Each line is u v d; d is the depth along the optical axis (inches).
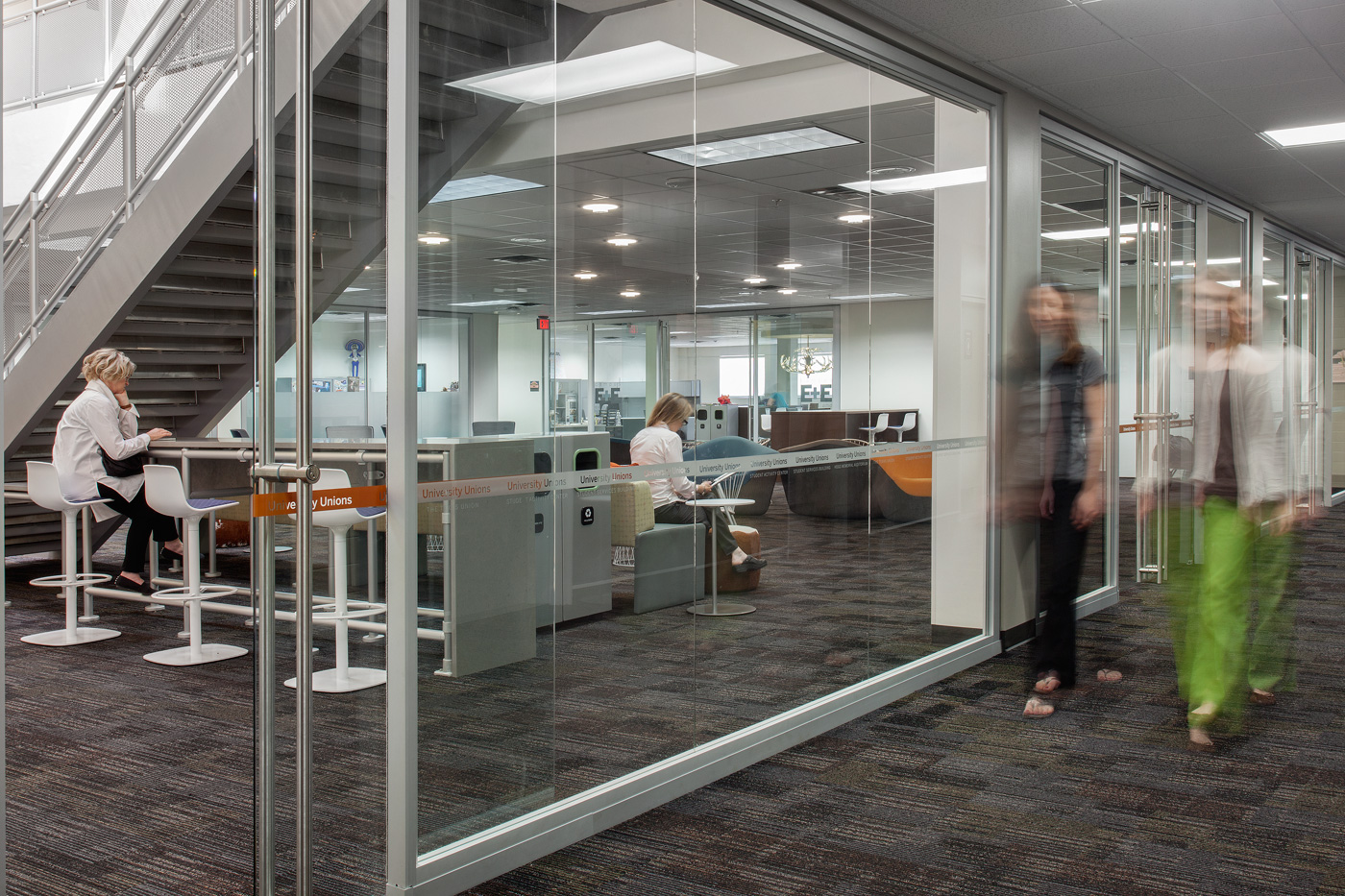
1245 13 182.7
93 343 259.8
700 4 155.0
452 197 111.7
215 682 199.5
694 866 119.3
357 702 104.8
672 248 150.4
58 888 113.7
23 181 358.6
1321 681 202.8
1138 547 303.7
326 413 99.5
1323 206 377.1
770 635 165.3
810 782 148.1
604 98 144.0
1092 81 221.5
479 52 114.8
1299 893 112.6
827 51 176.9
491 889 113.3
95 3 346.9
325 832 100.9
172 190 240.7
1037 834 128.7
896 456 195.0
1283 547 216.4
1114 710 183.6
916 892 112.6
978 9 178.5
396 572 106.8
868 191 185.8
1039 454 191.0
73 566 233.8
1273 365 165.9
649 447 144.3
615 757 138.1
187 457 253.4
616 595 138.6
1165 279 309.3
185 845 124.8
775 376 167.0
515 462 121.9
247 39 240.1
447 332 111.4
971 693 196.1
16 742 162.9
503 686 119.7
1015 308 228.5
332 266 101.1
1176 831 129.6
